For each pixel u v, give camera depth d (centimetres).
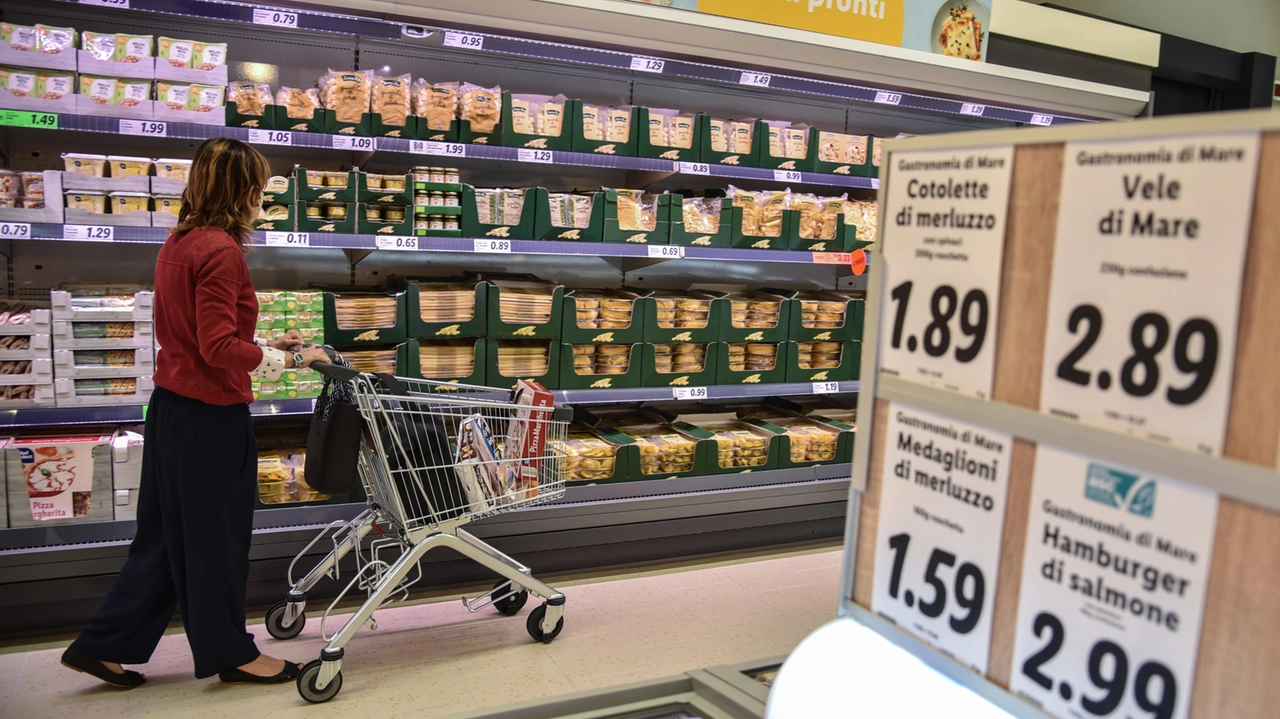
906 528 97
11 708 261
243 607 274
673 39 364
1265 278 65
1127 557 75
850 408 487
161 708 264
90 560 303
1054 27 454
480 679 288
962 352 89
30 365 301
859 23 395
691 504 398
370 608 275
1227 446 67
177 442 255
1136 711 75
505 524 363
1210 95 653
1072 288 78
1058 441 80
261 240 323
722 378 412
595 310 389
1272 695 65
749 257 411
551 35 349
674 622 339
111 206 309
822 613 353
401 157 399
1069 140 78
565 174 440
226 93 327
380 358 354
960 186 89
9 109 294
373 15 329
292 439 369
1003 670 86
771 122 429
